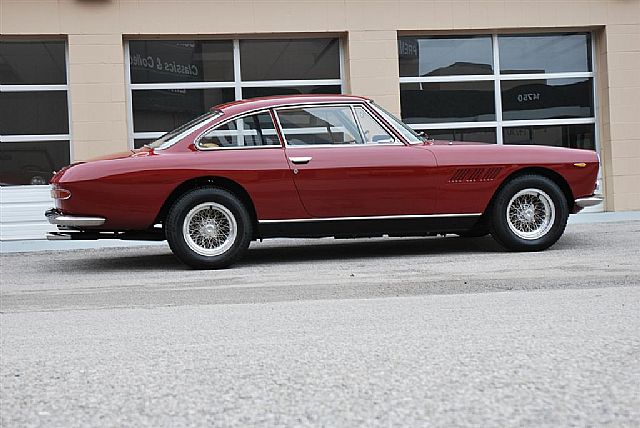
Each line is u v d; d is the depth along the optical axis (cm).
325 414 201
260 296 451
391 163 641
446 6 1067
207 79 1056
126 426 196
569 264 559
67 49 1017
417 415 197
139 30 1012
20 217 988
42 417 207
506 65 1111
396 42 1057
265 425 192
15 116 1013
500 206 657
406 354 272
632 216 1020
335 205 637
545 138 1119
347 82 1070
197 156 621
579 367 245
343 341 300
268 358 273
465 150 656
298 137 641
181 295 469
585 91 1124
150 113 1044
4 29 983
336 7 1046
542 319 337
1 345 316
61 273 631
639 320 328
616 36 1097
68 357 286
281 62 1069
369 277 529
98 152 1005
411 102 1090
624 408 199
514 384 226
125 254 777
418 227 652
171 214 613
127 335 329
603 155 1114
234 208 618
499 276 505
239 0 1031
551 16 1088
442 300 407
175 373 254
